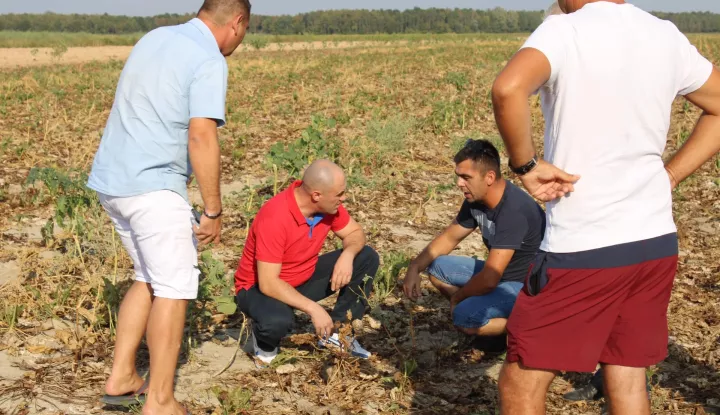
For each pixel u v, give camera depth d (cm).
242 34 329
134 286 335
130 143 306
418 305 480
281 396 361
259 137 1048
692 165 262
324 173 362
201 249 566
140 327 332
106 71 2327
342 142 995
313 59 3177
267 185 735
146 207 304
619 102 225
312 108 1378
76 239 504
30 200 670
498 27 13138
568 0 247
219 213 313
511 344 243
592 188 227
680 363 407
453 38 7181
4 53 4162
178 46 307
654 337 240
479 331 389
